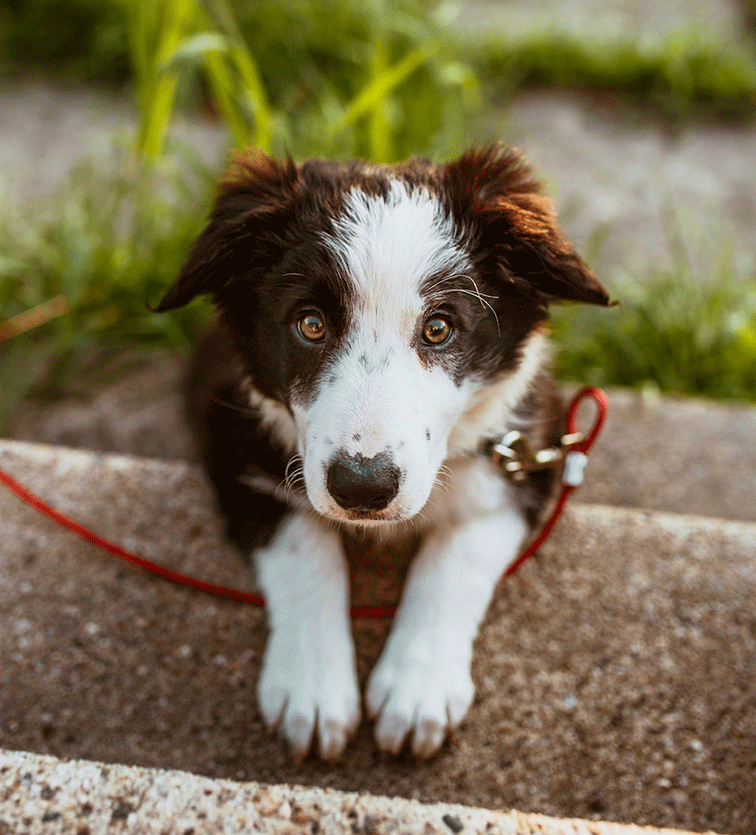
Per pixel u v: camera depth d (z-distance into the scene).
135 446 0.83
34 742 0.58
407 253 0.57
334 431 0.55
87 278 0.90
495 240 0.60
